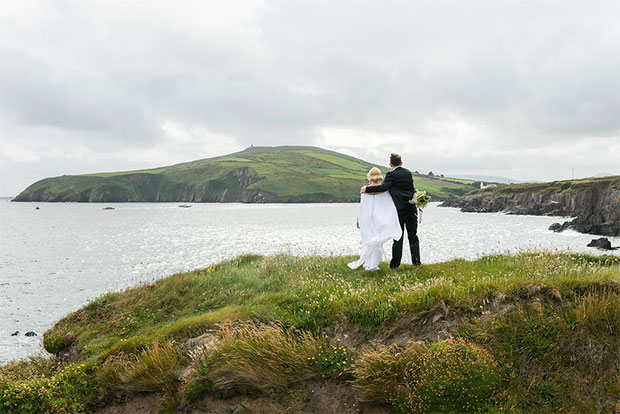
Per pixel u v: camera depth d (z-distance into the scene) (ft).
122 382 23.62
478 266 32.30
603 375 17.26
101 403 23.20
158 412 21.45
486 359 17.99
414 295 24.36
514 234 226.38
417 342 20.07
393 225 32.09
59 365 30.73
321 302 27.27
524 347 18.95
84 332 35.70
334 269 37.19
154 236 232.12
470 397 16.74
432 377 17.39
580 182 426.51
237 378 21.08
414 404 17.31
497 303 21.89
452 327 21.48
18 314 76.28
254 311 28.14
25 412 22.16
